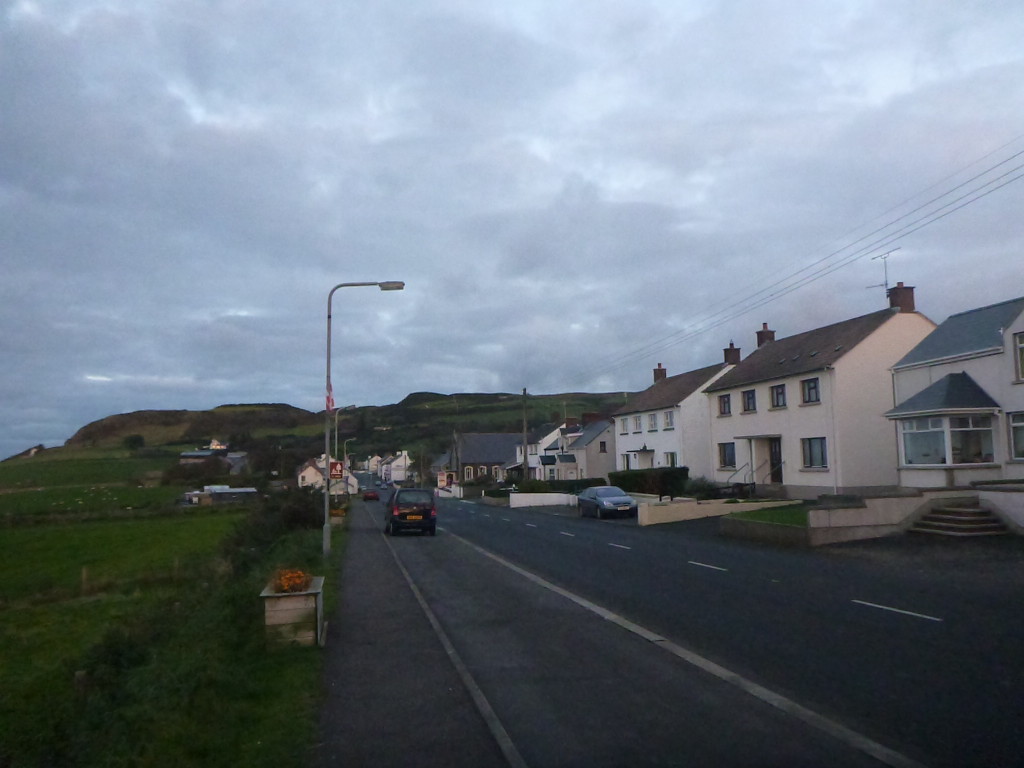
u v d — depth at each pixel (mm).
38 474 91062
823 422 36500
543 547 25625
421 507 32781
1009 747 6309
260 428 132000
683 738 6738
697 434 51844
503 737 6836
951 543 21031
